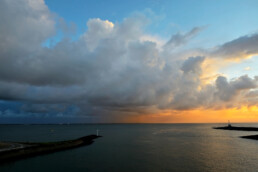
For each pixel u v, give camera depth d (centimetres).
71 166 4816
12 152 5697
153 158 5741
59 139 11562
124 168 4625
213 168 4619
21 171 4428
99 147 8062
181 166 4800
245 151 6975
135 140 10919
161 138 12125
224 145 8581
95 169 4550
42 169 4572
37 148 6625
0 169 4584
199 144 8975
